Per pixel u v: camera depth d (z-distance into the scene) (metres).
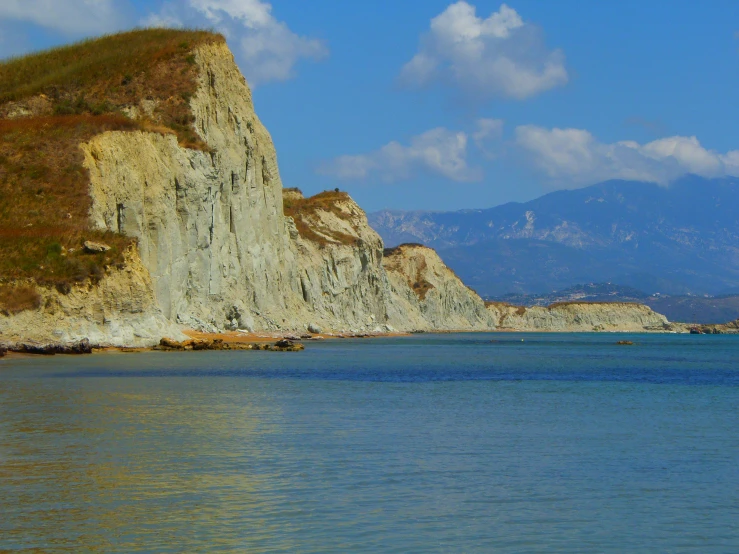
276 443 28.83
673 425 35.06
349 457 26.77
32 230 69.75
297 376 54.06
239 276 97.56
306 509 20.78
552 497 22.41
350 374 57.22
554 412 38.84
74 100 93.31
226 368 57.78
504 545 18.55
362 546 18.22
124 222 78.31
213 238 91.38
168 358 64.50
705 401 44.72
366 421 34.38
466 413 37.84
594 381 57.66
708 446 29.86
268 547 18.05
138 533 18.72
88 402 37.72
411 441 29.86
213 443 28.45
